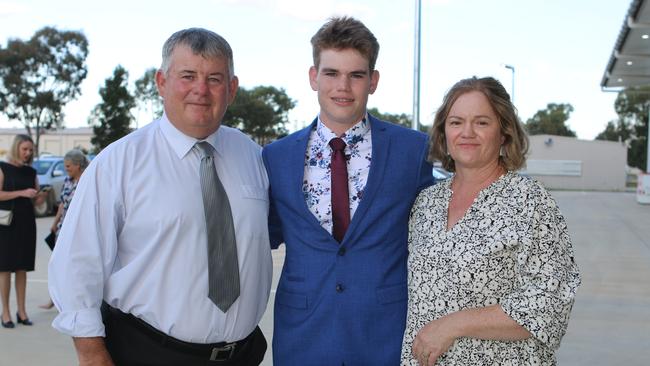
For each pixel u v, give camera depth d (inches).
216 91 92.2
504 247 80.8
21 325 228.4
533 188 82.7
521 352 81.9
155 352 90.4
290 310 100.0
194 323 90.0
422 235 90.3
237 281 93.1
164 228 89.0
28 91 1539.1
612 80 936.3
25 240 227.1
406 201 101.4
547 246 79.6
